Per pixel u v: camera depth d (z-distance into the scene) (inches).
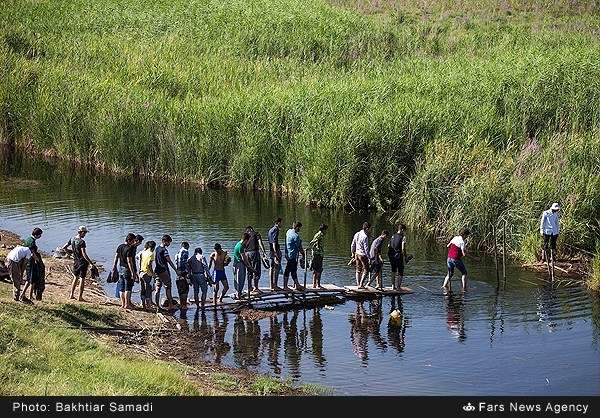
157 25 3144.7
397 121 1807.3
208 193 1995.6
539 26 2888.8
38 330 958.4
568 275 1387.8
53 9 3361.2
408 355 1063.0
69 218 1758.1
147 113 2182.6
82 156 2305.6
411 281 1373.0
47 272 1344.7
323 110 1964.8
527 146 1697.8
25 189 2037.4
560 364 1032.8
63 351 927.7
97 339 1018.7
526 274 1400.1
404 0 3334.2
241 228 1662.2
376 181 1786.4
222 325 1165.7
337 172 1809.8
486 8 3142.2
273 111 2012.8
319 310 1239.5
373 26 2923.2
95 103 2317.9
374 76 2337.6
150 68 2559.1
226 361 1037.8
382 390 946.1
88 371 879.7
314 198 1839.3
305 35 2802.7
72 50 2822.3
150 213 1797.5
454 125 1804.9
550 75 1982.0
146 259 1186.6
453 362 1040.8
